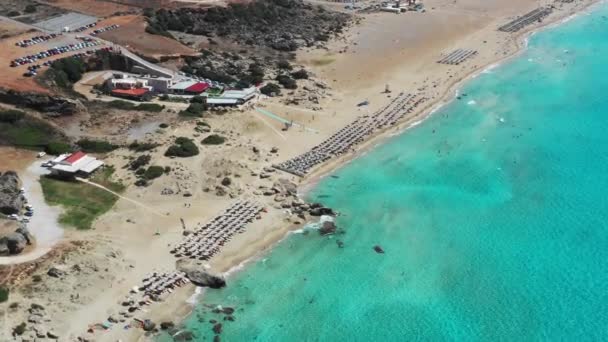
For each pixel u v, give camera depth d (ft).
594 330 282.15
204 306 293.84
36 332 264.72
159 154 403.13
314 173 407.64
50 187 369.30
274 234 345.31
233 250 330.95
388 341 277.44
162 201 364.17
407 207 374.22
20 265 299.38
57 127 428.97
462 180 403.54
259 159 414.82
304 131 459.73
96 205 356.18
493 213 368.68
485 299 301.43
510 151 440.86
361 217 363.97
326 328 284.00
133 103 481.87
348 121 478.59
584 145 447.42
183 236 335.88
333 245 339.36
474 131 470.80
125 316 281.33
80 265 302.04
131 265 311.27
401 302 299.79
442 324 286.87
